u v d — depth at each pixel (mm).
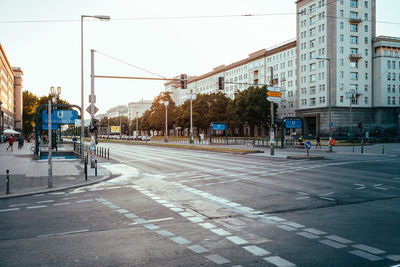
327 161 23344
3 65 82812
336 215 8070
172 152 37000
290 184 13078
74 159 26547
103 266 4973
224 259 5223
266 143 51844
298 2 80000
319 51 74312
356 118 72438
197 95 91312
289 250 5621
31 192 11836
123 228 7168
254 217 8031
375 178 14516
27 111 121438
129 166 21500
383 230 6750
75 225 7445
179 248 5781
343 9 71938
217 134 110750
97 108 20641
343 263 5012
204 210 8883
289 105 85812
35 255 5484
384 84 74125
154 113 94812
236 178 15117
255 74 99688
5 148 45844
